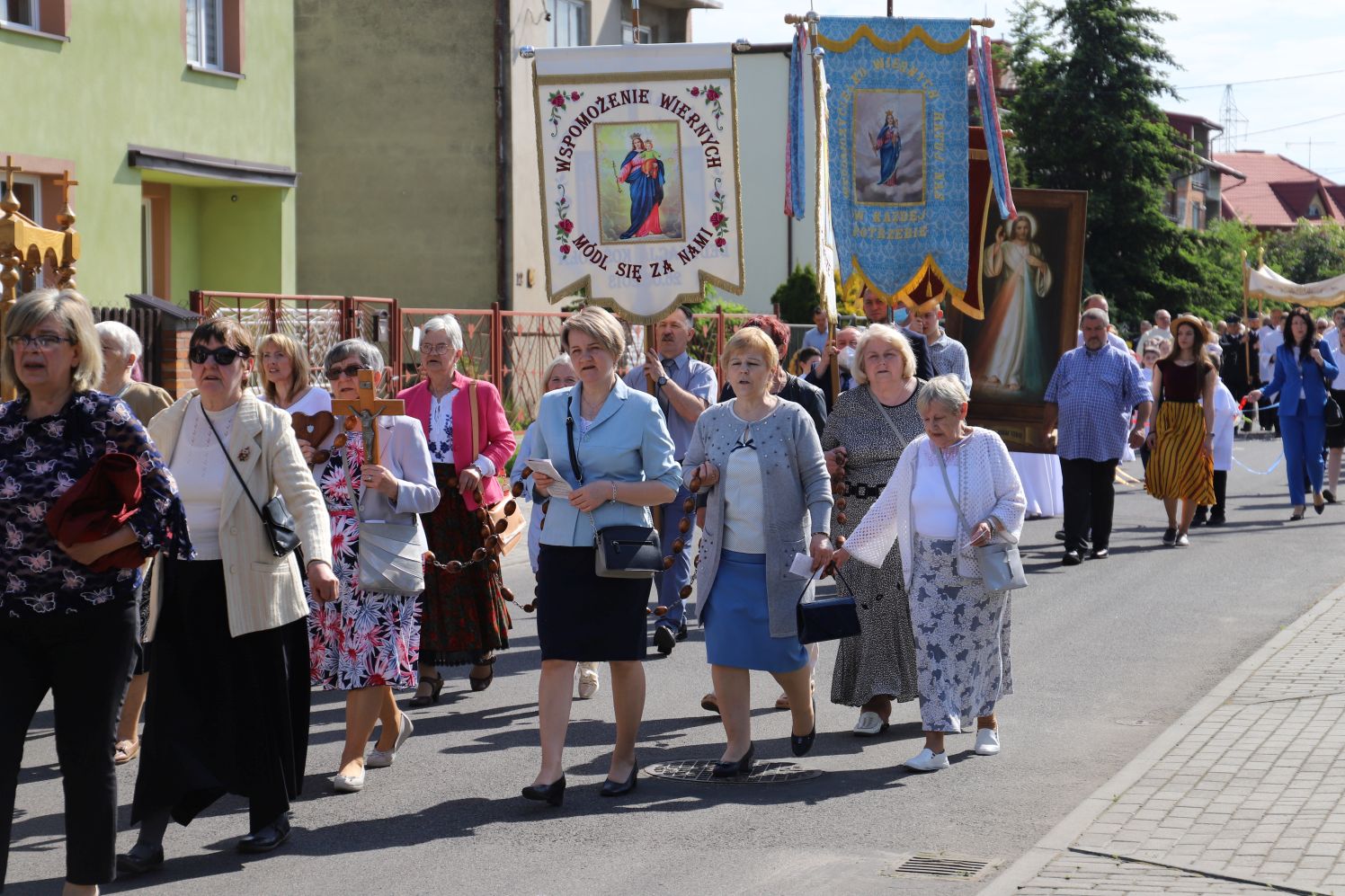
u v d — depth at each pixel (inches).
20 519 218.4
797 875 245.4
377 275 1171.3
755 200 1503.4
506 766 319.6
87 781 222.7
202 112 838.5
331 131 1171.3
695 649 441.1
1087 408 579.8
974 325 638.5
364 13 1157.7
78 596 220.1
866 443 340.5
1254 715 330.3
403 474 305.9
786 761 320.2
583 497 283.4
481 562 374.9
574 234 434.9
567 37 1210.6
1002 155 501.4
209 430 257.9
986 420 641.6
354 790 299.7
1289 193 5078.7
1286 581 534.9
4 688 221.3
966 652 314.2
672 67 428.1
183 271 893.2
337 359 307.3
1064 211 627.2
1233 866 231.5
